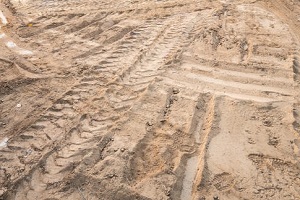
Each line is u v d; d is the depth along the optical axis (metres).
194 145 3.72
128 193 3.12
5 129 4.11
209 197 3.10
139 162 3.50
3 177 3.39
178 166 3.41
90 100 4.55
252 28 6.51
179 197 3.12
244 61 5.40
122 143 3.74
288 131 3.88
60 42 6.34
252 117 4.11
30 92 4.80
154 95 4.55
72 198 3.12
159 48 5.88
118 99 4.54
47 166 3.50
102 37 6.48
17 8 7.89
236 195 3.12
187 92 4.61
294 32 6.43
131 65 5.32
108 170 3.38
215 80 4.90
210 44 5.93
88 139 3.85
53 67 5.45
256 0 8.04
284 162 3.48
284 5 7.82
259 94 4.57
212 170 3.37
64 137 3.90
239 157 3.54
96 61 5.58
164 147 3.68
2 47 6.12
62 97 4.63
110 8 7.73
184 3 7.92
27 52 5.95
